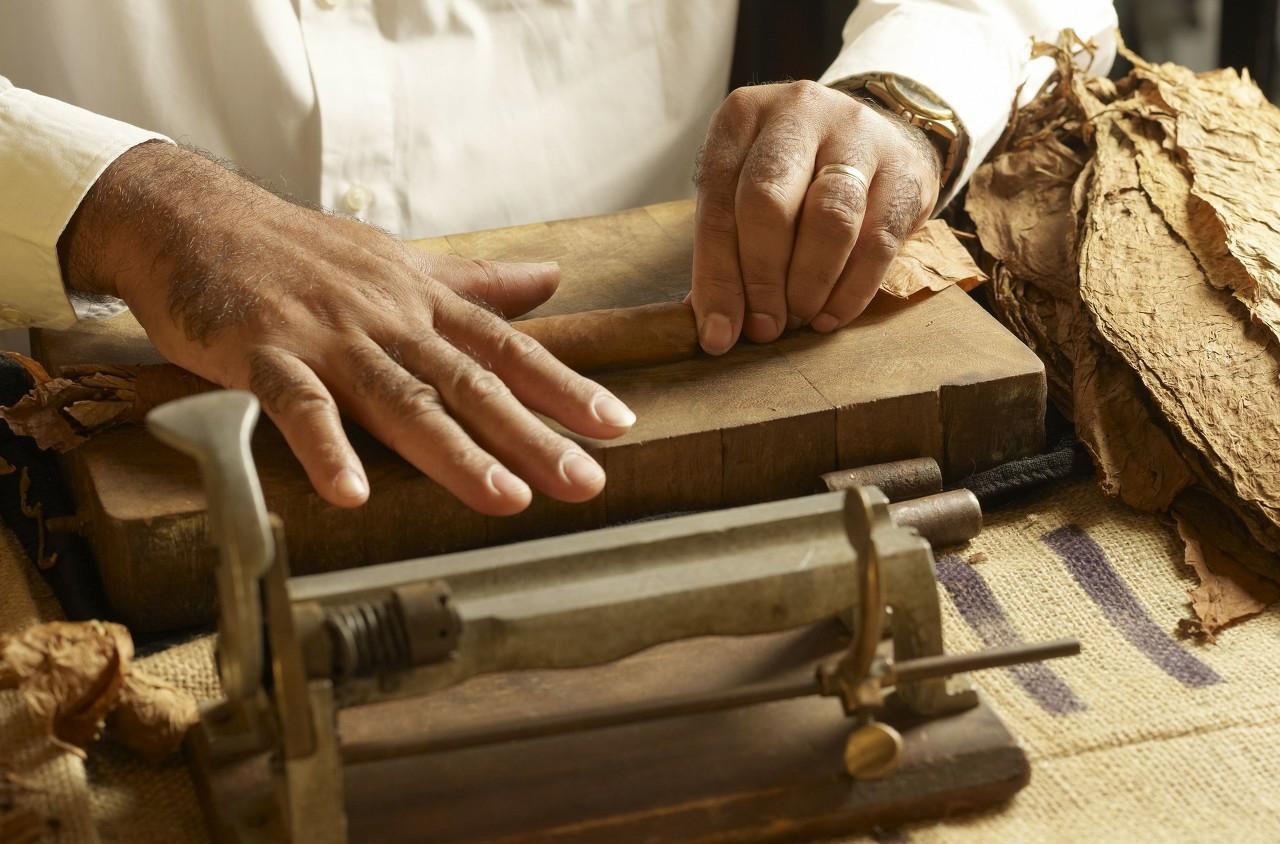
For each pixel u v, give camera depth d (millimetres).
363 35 1478
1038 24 1445
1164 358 1026
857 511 684
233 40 1462
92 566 958
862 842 732
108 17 1456
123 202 1039
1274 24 1945
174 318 986
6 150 1043
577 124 1625
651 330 1040
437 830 693
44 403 968
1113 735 807
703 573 719
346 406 934
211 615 902
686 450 962
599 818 701
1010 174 1283
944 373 1021
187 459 924
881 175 1129
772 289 1064
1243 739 807
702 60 1662
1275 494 940
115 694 773
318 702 643
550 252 1233
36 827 709
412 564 716
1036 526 999
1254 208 1139
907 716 766
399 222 1553
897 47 1332
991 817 753
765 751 740
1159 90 1308
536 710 766
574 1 1558
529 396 958
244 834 691
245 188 1068
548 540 738
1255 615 913
